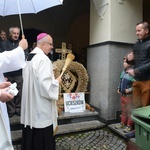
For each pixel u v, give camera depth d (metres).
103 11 4.09
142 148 2.33
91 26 4.58
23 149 2.68
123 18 4.04
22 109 2.70
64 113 4.09
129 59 3.33
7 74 3.71
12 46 3.74
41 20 8.48
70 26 9.10
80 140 3.39
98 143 3.27
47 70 2.47
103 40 4.13
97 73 4.32
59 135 3.54
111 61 3.94
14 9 2.37
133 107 3.30
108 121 3.93
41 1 2.46
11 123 3.54
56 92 2.56
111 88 3.97
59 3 2.57
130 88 3.47
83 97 4.38
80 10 8.57
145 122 2.29
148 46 2.93
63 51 4.42
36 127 2.52
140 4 4.22
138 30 2.97
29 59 2.58
